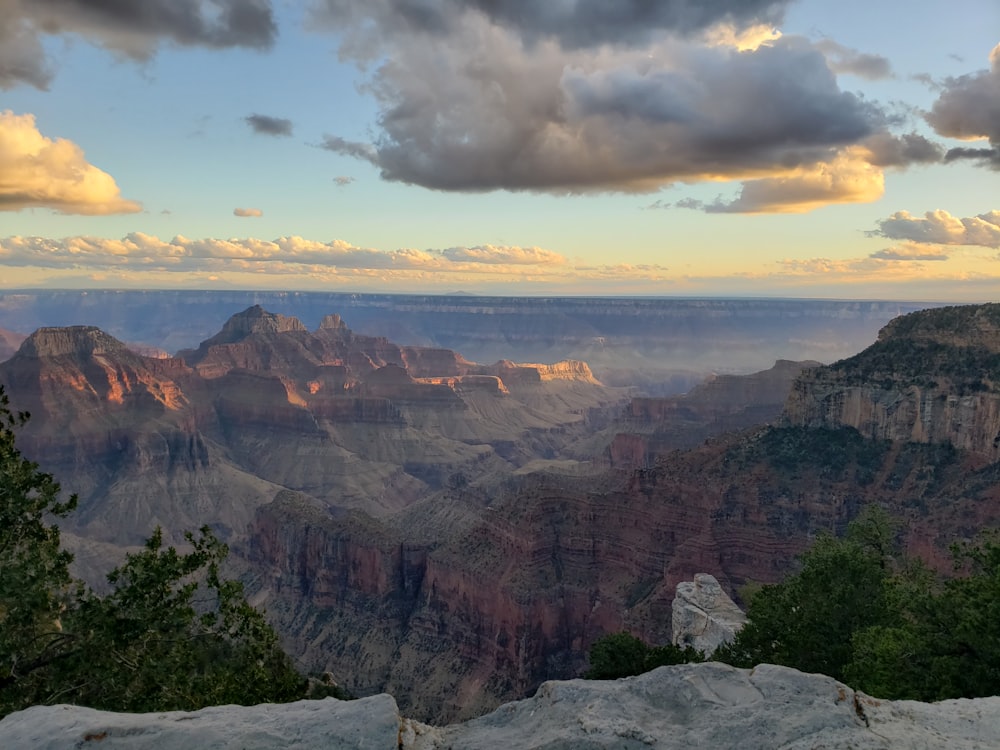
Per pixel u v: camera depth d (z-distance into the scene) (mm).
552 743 11648
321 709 12938
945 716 12758
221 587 26484
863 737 11508
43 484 26891
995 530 36125
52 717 12789
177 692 23422
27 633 23828
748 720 12016
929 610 28953
